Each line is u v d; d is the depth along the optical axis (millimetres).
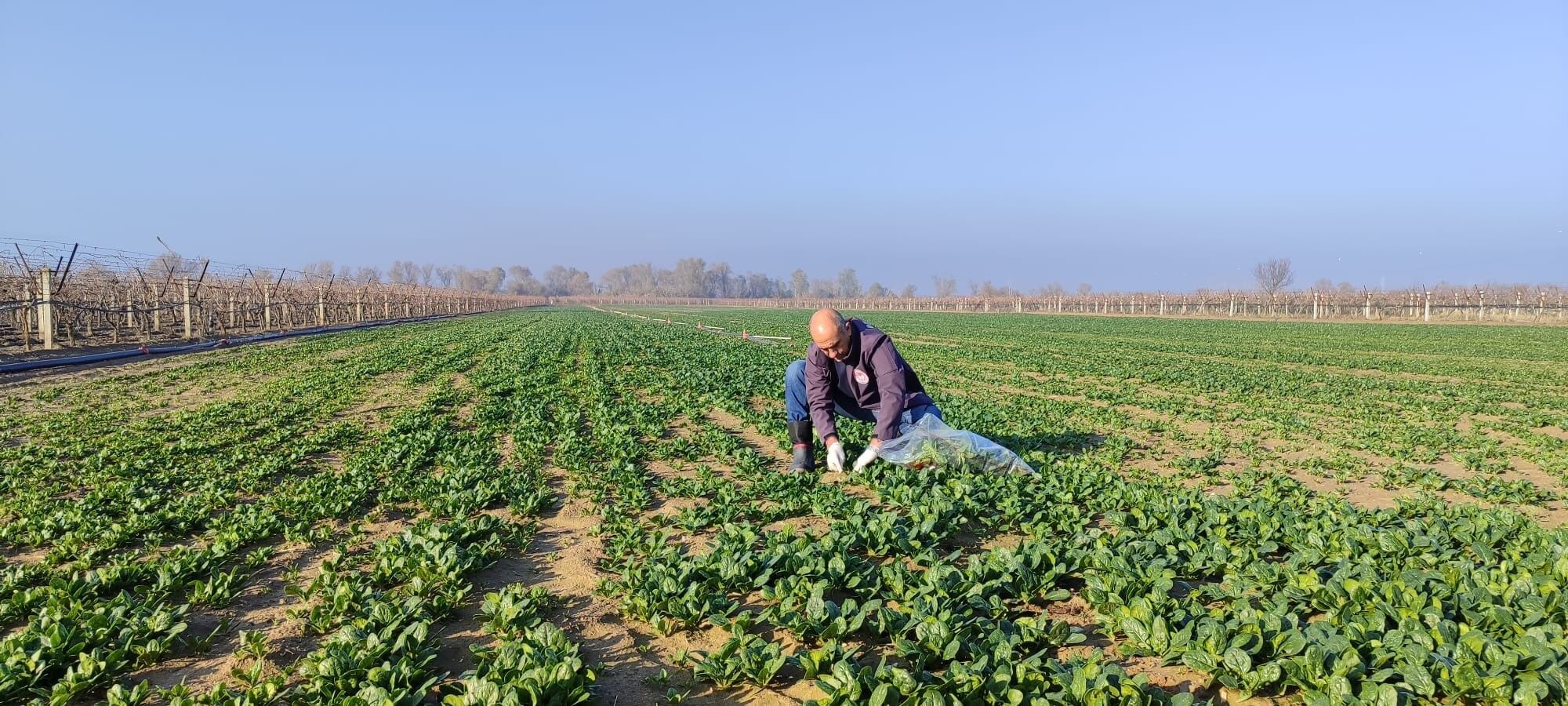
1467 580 5336
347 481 8734
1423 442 11836
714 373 20031
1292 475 9680
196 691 4301
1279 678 4234
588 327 48969
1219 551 5953
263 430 12203
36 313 28781
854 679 4059
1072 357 27906
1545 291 68812
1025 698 3998
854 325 8555
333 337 36812
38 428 12023
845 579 5582
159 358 24641
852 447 10375
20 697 4160
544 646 4496
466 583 5832
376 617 4887
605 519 7426
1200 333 46562
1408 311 72500
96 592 5523
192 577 5852
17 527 6910
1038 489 8227
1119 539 6328
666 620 5031
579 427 12688
